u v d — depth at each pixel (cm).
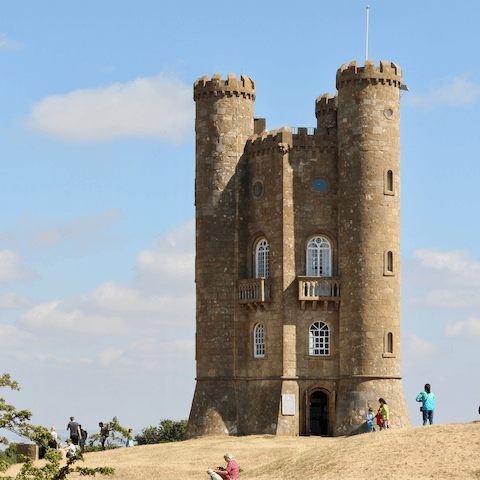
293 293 6425
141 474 4803
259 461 5147
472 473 3575
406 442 4097
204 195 6750
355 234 6338
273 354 6406
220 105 6769
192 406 6612
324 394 6519
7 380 4091
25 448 5409
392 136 6444
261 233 6612
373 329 6228
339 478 3791
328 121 7294
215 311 6612
